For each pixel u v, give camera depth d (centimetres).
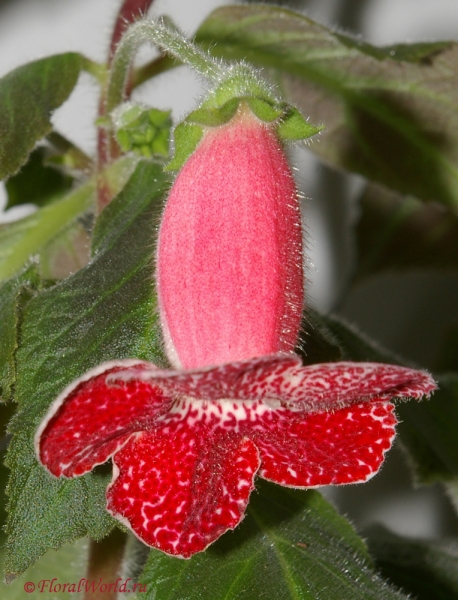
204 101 14
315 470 14
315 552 15
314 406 13
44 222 17
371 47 17
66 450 13
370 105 18
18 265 17
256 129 14
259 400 13
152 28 15
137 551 17
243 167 14
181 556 13
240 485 14
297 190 14
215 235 13
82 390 13
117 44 16
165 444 13
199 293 13
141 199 15
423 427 18
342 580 15
